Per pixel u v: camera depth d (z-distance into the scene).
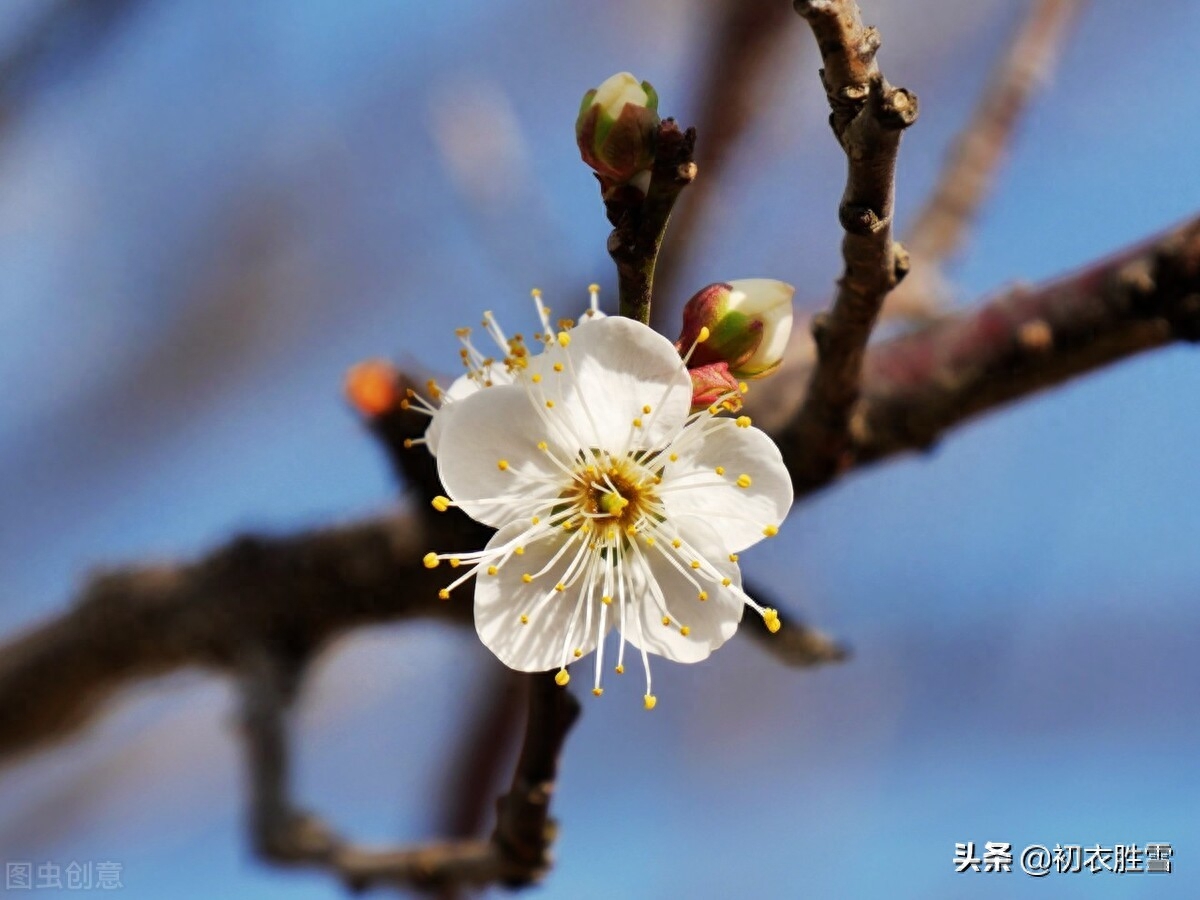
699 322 0.24
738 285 0.25
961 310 0.27
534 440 0.24
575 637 0.24
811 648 0.27
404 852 0.27
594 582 0.24
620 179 0.23
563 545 0.24
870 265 0.24
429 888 0.27
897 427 0.27
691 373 0.24
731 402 0.24
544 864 0.26
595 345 0.24
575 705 0.24
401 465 0.27
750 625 0.27
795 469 0.27
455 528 0.28
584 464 0.24
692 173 0.23
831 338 0.25
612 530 0.24
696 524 0.24
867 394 0.27
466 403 0.24
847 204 0.24
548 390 0.24
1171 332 0.26
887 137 0.23
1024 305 0.27
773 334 0.24
